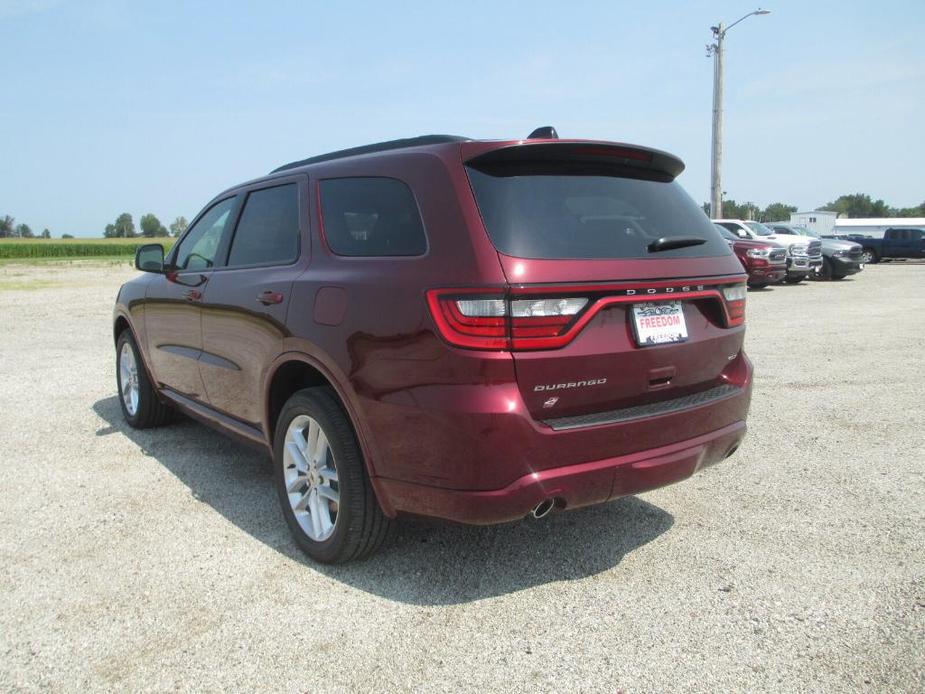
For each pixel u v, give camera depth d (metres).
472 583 3.15
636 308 2.90
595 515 3.89
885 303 14.22
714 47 24.92
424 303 2.73
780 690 2.40
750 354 8.49
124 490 4.30
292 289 3.41
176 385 4.86
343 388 3.05
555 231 2.79
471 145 2.90
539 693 2.41
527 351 2.63
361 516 3.11
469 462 2.64
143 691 2.44
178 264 4.89
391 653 2.64
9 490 4.30
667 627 2.79
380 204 3.14
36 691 2.44
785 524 3.73
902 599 2.95
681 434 3.04
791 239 19.86
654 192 3.29
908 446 4.94
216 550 3.50
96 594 3.07
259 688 2.45
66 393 6.94
